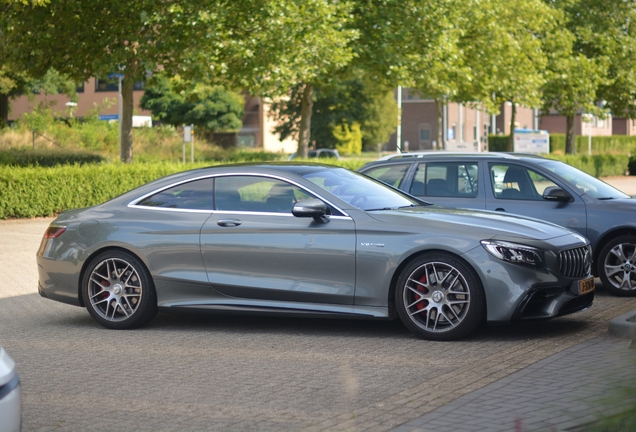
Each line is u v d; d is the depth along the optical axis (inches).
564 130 3110.2
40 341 298.0
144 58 864.9
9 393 136.9
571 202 384.8
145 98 2265.0
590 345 264.1
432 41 1092.5
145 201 323.3
